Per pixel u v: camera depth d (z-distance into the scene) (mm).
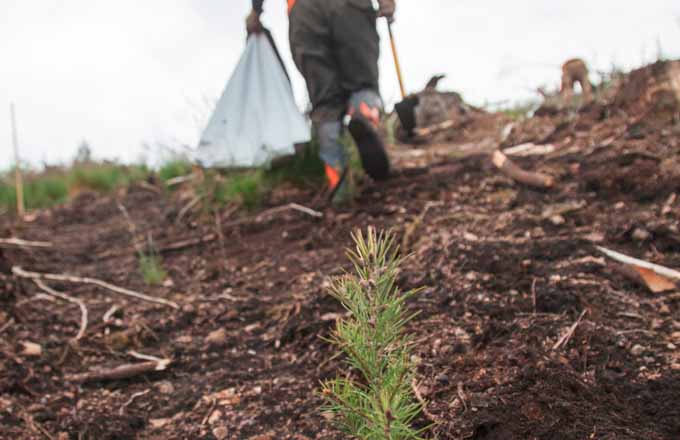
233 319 3439
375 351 1402
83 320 3582
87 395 2830
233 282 3957
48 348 3256
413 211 4230
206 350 3145
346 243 4098
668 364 2221
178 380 2910
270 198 5191
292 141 4656
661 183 3709
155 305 3795
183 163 6832
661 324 2498
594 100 5555
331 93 4508
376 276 1387
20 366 2998
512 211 3869
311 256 4051
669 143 4215
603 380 2182
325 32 4391
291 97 4742
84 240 5535
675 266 2908
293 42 4504
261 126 4695
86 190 8172
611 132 4727
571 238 3328
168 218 5605
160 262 4609
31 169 9141
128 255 4926
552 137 5031
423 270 3301
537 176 4137
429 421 2086
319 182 5234
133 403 2742
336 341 1432
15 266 4492
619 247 3186
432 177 4785
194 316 3562
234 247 4543
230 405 2596
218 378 2846
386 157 4367
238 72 4750
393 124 6719
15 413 2625
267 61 4754
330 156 4582
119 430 2512
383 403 1294
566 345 2414
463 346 2520
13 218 6934
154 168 7445
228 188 5273
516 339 2521
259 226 4758
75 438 2477
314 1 4340
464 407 2115
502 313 2746
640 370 2213
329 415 2334
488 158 4953
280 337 3076
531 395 2104
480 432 2006
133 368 2977
